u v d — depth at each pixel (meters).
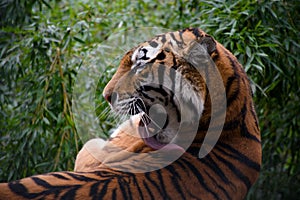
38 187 5.03
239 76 5.89
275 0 9.32
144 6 11.97
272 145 10.70
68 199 4.96
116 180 5.22
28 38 9.88
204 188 5.39
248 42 8.93
